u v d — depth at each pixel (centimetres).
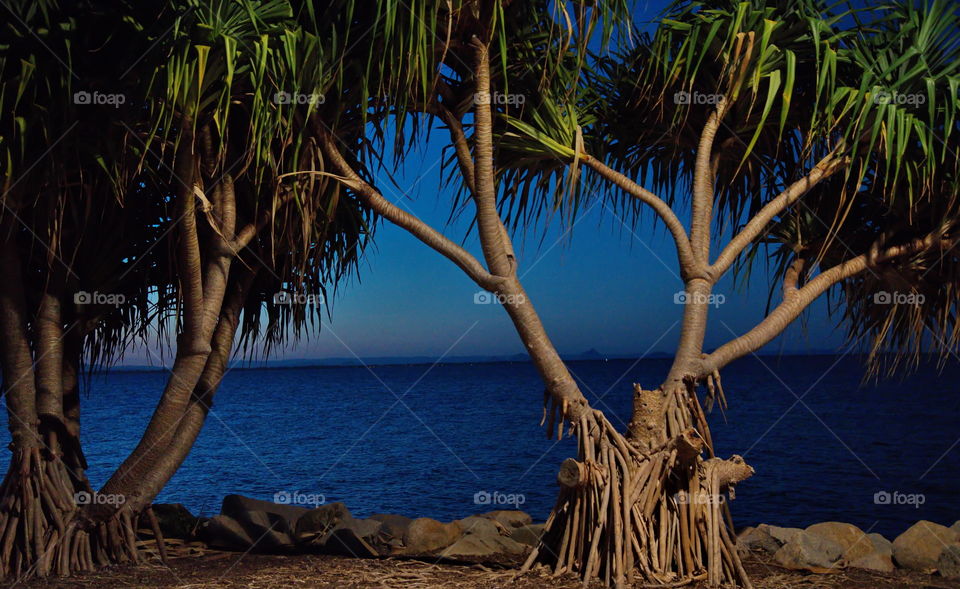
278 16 450
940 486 1361
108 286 534
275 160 497
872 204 562
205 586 440
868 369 600
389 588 435
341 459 1944
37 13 426
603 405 4162
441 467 1766
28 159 440
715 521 441
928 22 495
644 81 539
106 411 4191
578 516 460
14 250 483
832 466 1656
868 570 491
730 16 486
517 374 12900
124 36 445
